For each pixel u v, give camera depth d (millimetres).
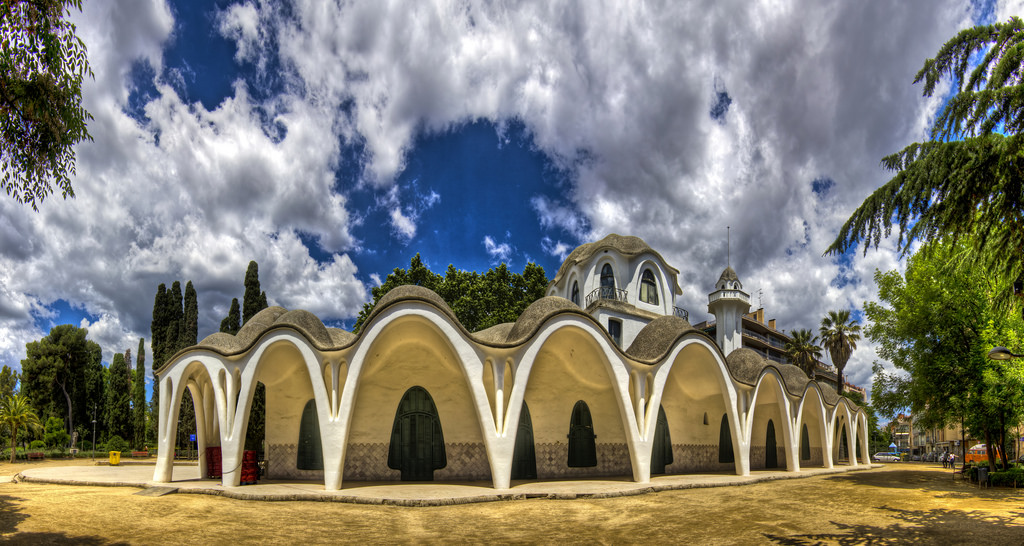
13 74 10484
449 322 18906
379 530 12852
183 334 45406
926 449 82062
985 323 22250
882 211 12164
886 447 91312
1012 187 10711
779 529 13164
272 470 22281
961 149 10977
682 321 23656
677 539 12148
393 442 21922
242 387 18875
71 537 10852
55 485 19484
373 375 22078
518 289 43188
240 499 16766
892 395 26016
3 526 11477
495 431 18828
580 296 31797
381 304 18750
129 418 53688
